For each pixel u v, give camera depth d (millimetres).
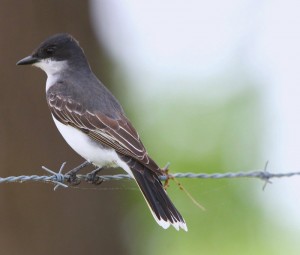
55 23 15164
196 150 15977
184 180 15656
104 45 15875
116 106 12633
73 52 13383
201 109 16422
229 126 16281
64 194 14883
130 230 15648
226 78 16828
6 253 14570
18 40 14961
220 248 15914
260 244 15945
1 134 14742
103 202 15211
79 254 14922
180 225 11508
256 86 16750
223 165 15836
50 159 14820
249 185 15789
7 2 14922
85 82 13055
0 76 14828
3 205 14609
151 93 16562
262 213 15852
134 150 11930
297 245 15984
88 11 15453
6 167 14703
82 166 12438
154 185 11703
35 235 14688
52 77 13328
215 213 15719
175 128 16250
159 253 15922
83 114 12492
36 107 14867
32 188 14695
